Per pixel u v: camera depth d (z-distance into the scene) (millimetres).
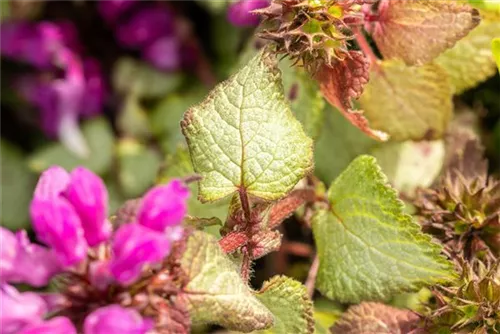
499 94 401
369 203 316
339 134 380
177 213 257
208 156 304
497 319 301
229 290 272
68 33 435
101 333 247
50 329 254
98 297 260
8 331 254
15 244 261
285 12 301
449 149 380
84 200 258
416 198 343
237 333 357
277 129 302
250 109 302
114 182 425
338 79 313
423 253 308
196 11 433
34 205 257
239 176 303
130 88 436
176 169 356
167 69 436
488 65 355
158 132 428
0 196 434
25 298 256
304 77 348
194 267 271
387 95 350
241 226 305
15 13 436
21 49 436
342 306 369
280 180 302
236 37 425
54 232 255
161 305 262
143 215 257
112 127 439
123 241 253
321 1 300
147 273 263
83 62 438
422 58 326
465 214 322
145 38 435
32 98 441
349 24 308
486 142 402
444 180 343
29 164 434
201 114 303
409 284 312
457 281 306
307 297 303
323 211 331
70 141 435
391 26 326
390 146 380
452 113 368
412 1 321
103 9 432
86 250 259
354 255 321
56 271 262
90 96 439
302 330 303
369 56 340
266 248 305
